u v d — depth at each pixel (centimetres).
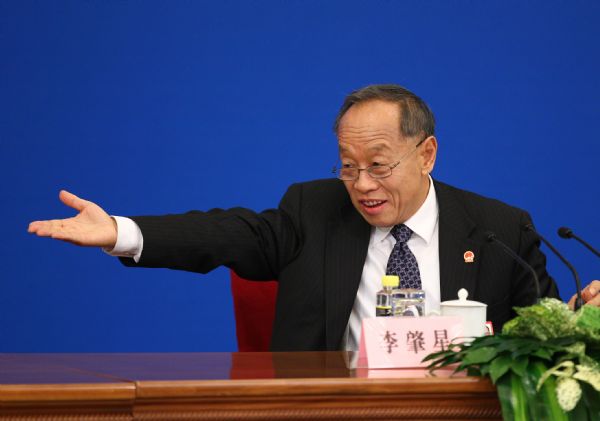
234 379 470
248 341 877
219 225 812
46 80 1306
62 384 447
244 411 461
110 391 446
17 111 1302
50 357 628
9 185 1301
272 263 848
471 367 497
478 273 820
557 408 477
